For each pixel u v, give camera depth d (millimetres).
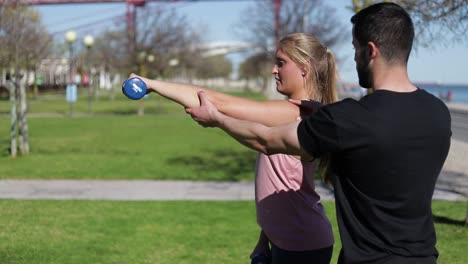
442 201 8320
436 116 1999
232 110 2260
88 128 21250
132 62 31969
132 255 5586
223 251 5766
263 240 3039
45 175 10453
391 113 1932
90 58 47750
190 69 56406
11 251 5625
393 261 1938
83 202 8086
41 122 23812
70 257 5473
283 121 2305
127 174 10695
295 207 2645
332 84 2715
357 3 8438
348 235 2014
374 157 1917
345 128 1911
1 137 17391
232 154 14102
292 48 2645
